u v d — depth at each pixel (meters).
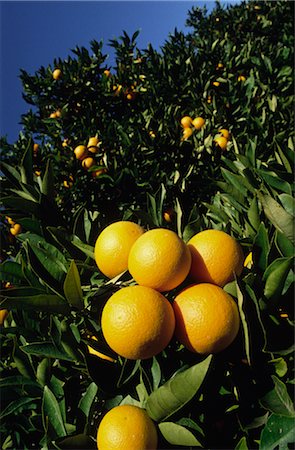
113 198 1.43
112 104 1.89
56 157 1.47
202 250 0.54
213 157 1.38
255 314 0.53
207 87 1.70
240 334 0.54
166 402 0.49
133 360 0.54
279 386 0.49
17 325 0.69
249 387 0.52
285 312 0.55
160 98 1.74
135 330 0.47
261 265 0.58
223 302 0.50
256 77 1.76
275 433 0.48
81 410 0.57
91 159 1.45
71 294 0.55
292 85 1.77
